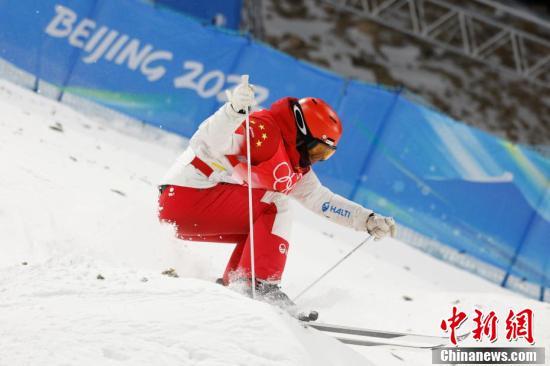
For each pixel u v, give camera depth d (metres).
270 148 14.30
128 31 36.00
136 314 10.53
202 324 10.51
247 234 15.16
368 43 70.69
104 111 36.16
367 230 15.85
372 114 36.44
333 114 14.67
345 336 14.39
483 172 35.91
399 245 34.97
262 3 70.75
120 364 9.32
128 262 16.48
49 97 35.59
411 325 18.22
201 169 14.69
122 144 33.34
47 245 15.73
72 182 20.78
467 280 33.66
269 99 36.72
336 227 33.88
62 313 10.34
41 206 17.48
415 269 32.06
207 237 15.64
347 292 20.11
